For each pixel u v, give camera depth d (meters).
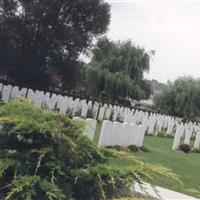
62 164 5.22
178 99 48.62
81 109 26.20
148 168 5.65
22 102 5.98
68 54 39.09
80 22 39.94
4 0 36.38
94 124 12.83
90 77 44.81
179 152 19.81
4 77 38.31
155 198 6.20
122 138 15.91
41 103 22.84
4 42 35.97
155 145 20.53
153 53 46.50
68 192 5.12
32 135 5.35
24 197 4.78
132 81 44.62
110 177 5.34
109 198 5.46
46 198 4.97
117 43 46.66
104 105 30.98
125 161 10.77
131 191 5.84
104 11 40.41
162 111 50.38
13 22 36.75
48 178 5.10
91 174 5.33
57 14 37.97
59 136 5.41
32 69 37.59
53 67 38.97
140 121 28.33
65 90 41.25
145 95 46.41
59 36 37.78
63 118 5.59
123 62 45.62
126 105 44.56
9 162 5.07
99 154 5.61
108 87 44.22
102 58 45.22
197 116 48.62
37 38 37.47
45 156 5.18
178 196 8.40
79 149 5.50
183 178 11.95
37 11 36.69
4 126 5.48
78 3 38.31
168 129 28.17
